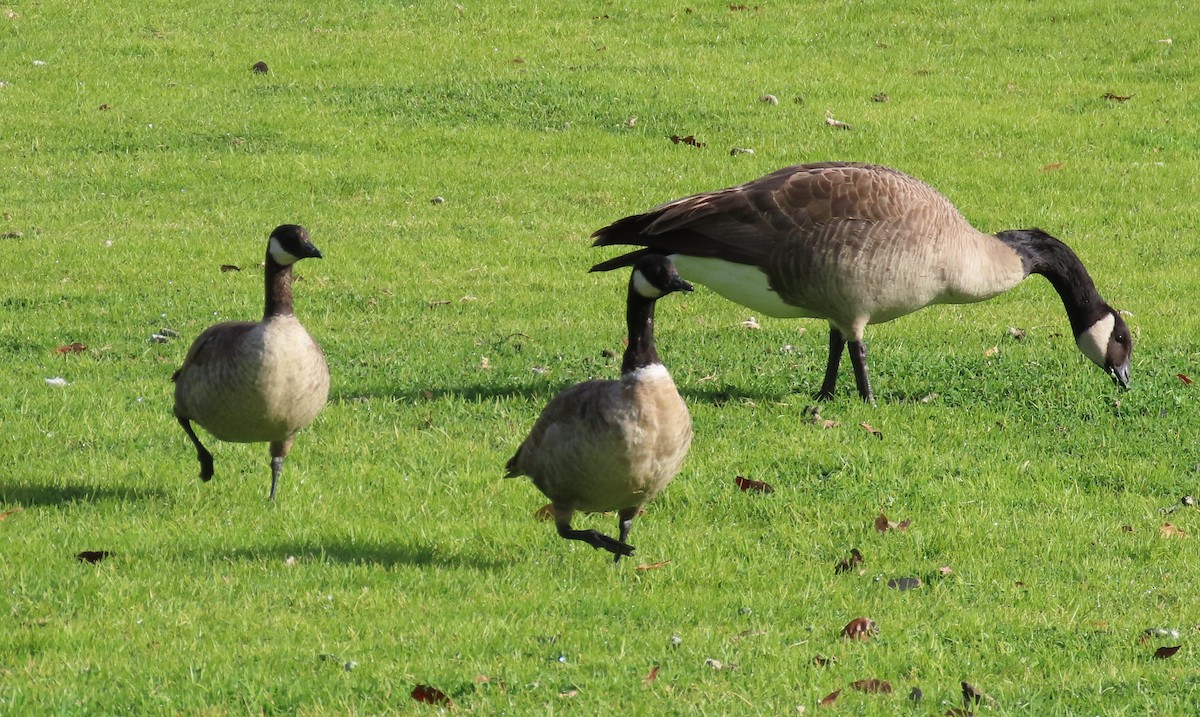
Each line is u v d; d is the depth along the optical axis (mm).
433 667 8375
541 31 33219
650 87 29266
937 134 27156
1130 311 18828
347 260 20750
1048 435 13977
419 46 32094
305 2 35531
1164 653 9086
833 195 13977
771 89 29406
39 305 18281
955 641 9250
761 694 8234
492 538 10969
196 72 30484
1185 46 31938
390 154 26078
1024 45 32469
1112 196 24109
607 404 9133
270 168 25078
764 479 12414
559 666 8516
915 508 11883
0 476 11938
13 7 34719
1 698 7777
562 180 24844
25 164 25078
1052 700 8305
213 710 7754
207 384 10758
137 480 12031
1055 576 10555
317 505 11516
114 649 8578
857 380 14773
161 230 22000
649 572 10344
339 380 15320
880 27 33688
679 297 19938
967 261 14500
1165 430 14070
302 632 8883
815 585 10195
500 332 17656
